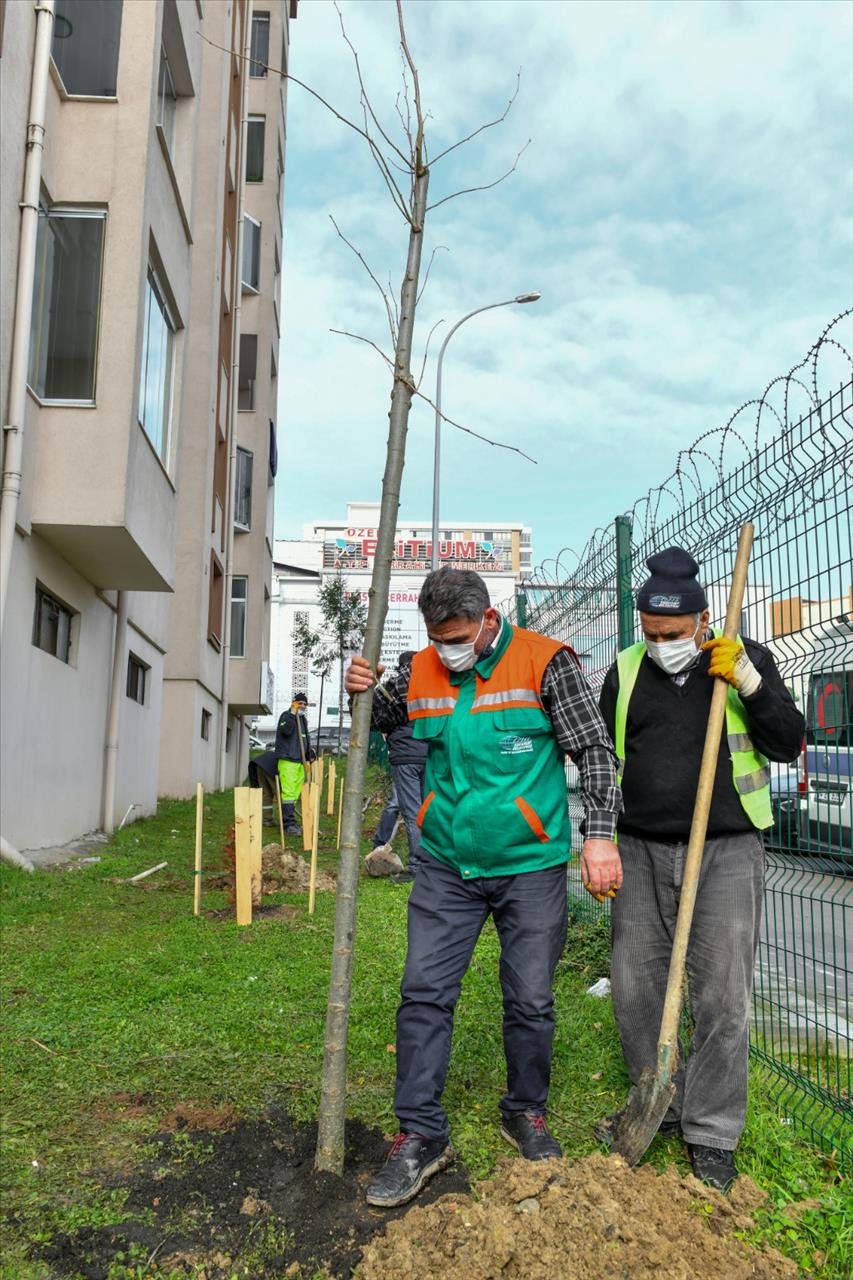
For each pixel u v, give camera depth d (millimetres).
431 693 3283
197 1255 2545
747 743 3213
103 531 9219
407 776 8438
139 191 9477
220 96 19484
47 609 9977
